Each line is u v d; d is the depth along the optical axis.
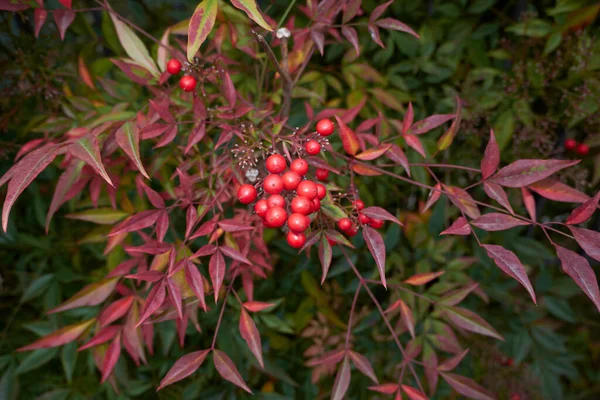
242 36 0.32
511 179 0.26
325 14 0.30
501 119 0.40
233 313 0.40
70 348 0.37
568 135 0.43
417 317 0.38
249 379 0.43
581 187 0.40
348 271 0.43
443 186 0.28
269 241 0.40
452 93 0.40
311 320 0.43
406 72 0.41
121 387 0.40
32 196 0.41
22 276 0.41
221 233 0.29
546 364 0.47
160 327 0.37
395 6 0.40
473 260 0.41
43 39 0.38
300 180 0.25
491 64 0.42
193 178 0.30
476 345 0.46
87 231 0.42
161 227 0.27
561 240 0.48
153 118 0.29
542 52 0.40
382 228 0.42
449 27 0.41
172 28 0.32
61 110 0.38
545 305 0.45
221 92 0.30
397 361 0.42
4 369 0.39
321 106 0.39
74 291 0.42
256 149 0.29
